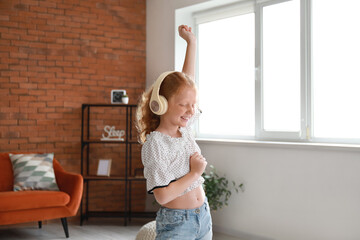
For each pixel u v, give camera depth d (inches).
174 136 66.1
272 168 159.8
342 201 139.2
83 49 207.9
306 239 148.8
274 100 172.9
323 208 144.2
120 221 201.9
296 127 165.8
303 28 161.5
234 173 173.9
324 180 143.9
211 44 200.1
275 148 158.7
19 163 175.9
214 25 198.7
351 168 136.9
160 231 65.9
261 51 176.7
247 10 182.9
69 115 205.0
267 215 161.2
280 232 156.8
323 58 157.5
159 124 67.7
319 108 158.6
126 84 217.2
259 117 177.2
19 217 156.6
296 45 165.2
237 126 189.0
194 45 78.8
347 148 136.5
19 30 195.5
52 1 201.6
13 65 194.2
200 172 63.1
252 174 166.7
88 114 203.2
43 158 180.7
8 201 153.6
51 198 161.2
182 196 64.0
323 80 157.6
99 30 211.5
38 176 172.4
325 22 156.9
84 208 208.5
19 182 170.1
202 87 204.5
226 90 193.6
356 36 148.2
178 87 62.1
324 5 156.9
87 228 187.2
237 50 188.9
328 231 142.8
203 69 204.1
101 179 191.8
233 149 174.4
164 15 209.6
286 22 168.4
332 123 154.8
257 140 178.1
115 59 214.8
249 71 184.4
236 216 172.7
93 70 209.9
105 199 212.5
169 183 61.2
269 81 174.6
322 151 144.4
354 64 148.7
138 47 219.9
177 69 204.2
